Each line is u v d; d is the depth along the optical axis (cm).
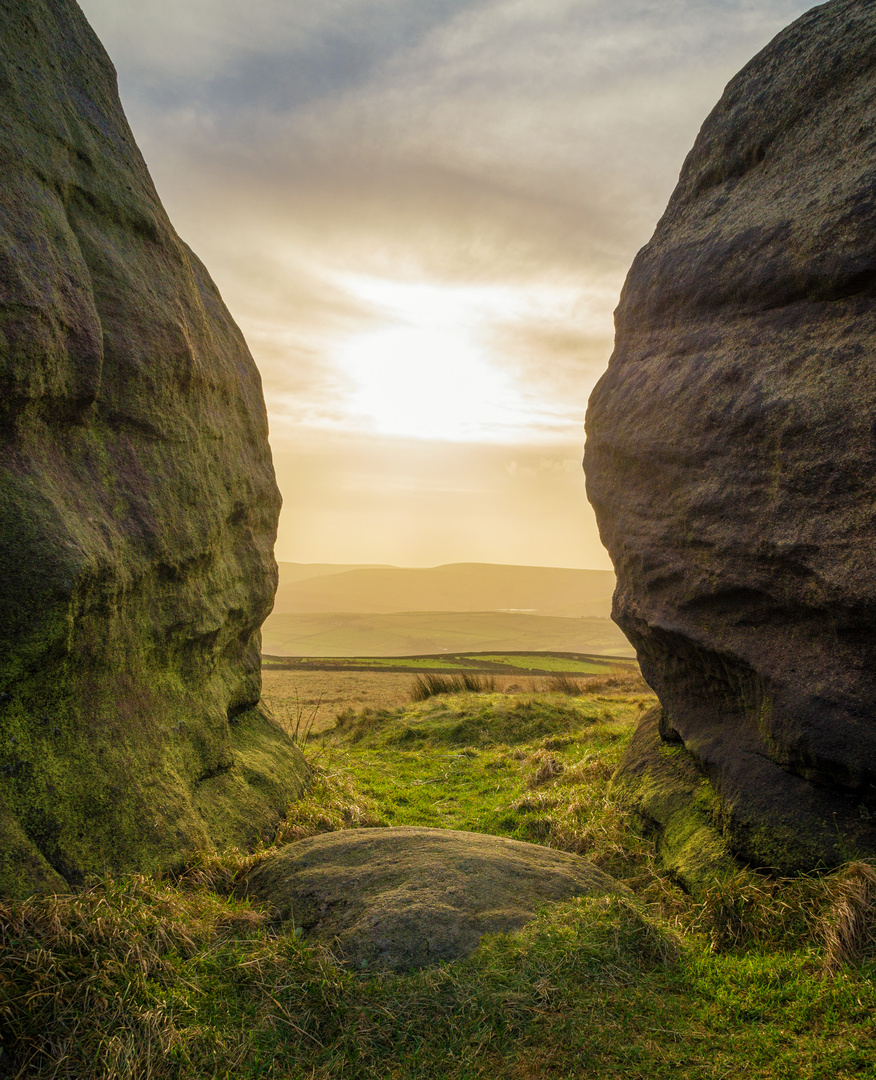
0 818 395
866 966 373
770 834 513
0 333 411
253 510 841
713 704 663
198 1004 362
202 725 636
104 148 582
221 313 840
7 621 414
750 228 609
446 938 416
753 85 666
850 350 497
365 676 3238
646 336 749
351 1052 346
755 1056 329
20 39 505
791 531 512
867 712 462
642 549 696
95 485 510
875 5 559
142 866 468
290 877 504
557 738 1249
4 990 316
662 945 431
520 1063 337
